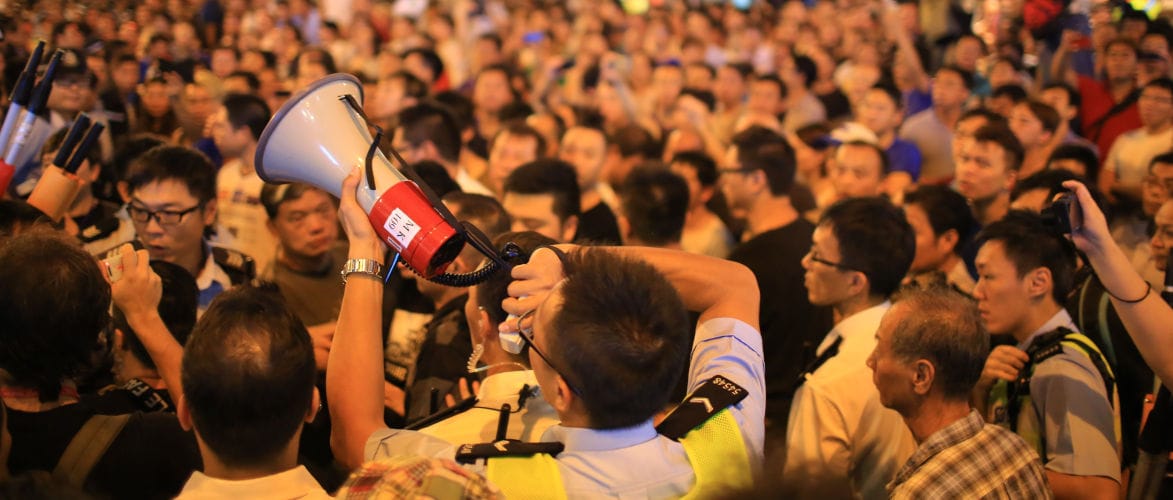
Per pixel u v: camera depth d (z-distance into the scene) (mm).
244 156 5070
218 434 1827
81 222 4215
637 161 6504
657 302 1801
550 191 4133
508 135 5512
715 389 1939
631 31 12648
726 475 1846
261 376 1806
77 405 2178
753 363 2033
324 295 3947
